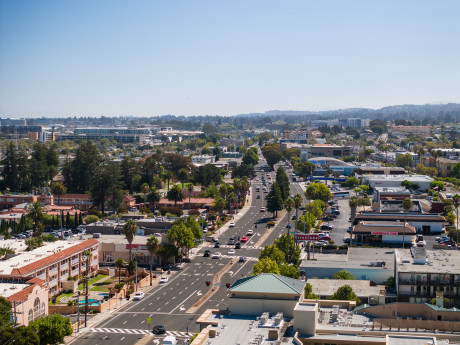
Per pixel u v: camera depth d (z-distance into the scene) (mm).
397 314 126125
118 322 181250
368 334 112812
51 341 156000
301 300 128375
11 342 145750
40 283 192750
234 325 118625
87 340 165250
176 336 167250
